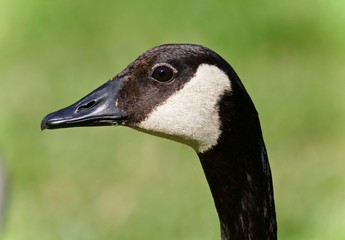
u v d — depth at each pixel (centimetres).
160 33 1725
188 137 792
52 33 1780
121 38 1733
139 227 1364
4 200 1145
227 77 779
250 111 782
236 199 802
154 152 1462
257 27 1712
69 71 1678
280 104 1557
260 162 792
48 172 1481
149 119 800
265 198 800
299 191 1384
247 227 804
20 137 1548
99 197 1427
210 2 1748
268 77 1622
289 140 1488
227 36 1698
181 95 787
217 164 797
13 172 1488
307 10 1756
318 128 1513
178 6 1762
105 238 1359
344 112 1544
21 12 1839
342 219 1317
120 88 810
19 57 1736
